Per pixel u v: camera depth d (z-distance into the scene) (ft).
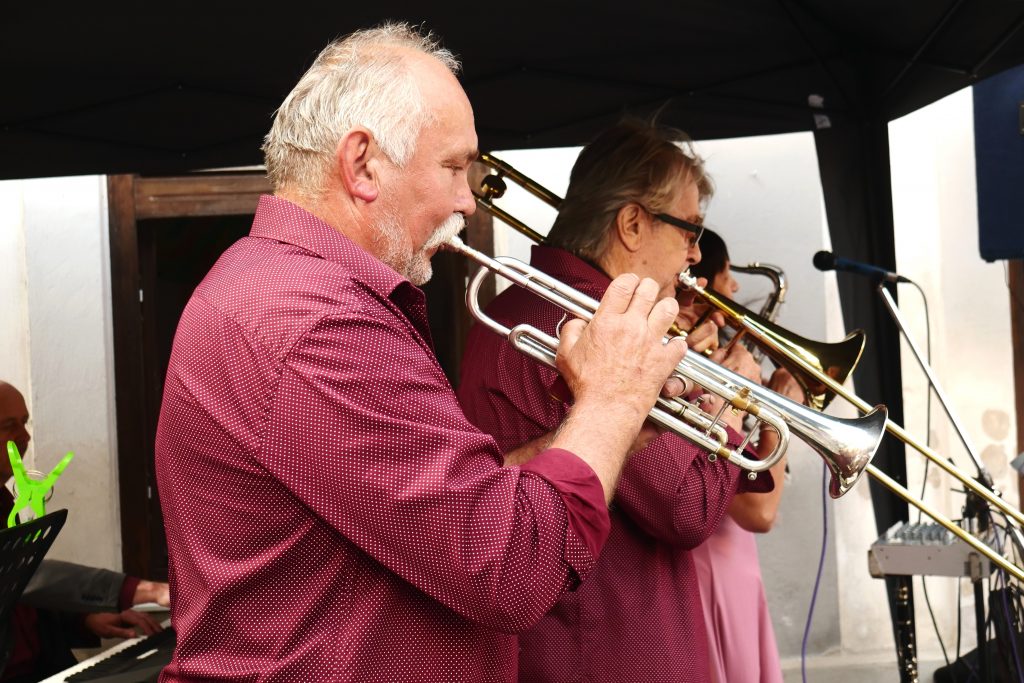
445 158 4.29
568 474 4.02
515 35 9.34
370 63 4.23
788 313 14.39
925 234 14.84
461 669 4.09
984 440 14.84
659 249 6.34
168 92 9.78
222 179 14.03
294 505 3.86
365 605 3.92
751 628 7.78
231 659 3.98
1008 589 9.32
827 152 10.80
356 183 4.17
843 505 14.47
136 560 14.01
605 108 10.62
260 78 9.66
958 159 14.76
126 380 14.03
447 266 14.73
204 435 3.90
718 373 4.92
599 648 5.93
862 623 14.48
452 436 3.85
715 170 14.46
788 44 9.94
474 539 3.77
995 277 14.75
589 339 4.27
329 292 3.93
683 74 10.18
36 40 8.63
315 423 3.76
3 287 13.75
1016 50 8.36
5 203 13.73
